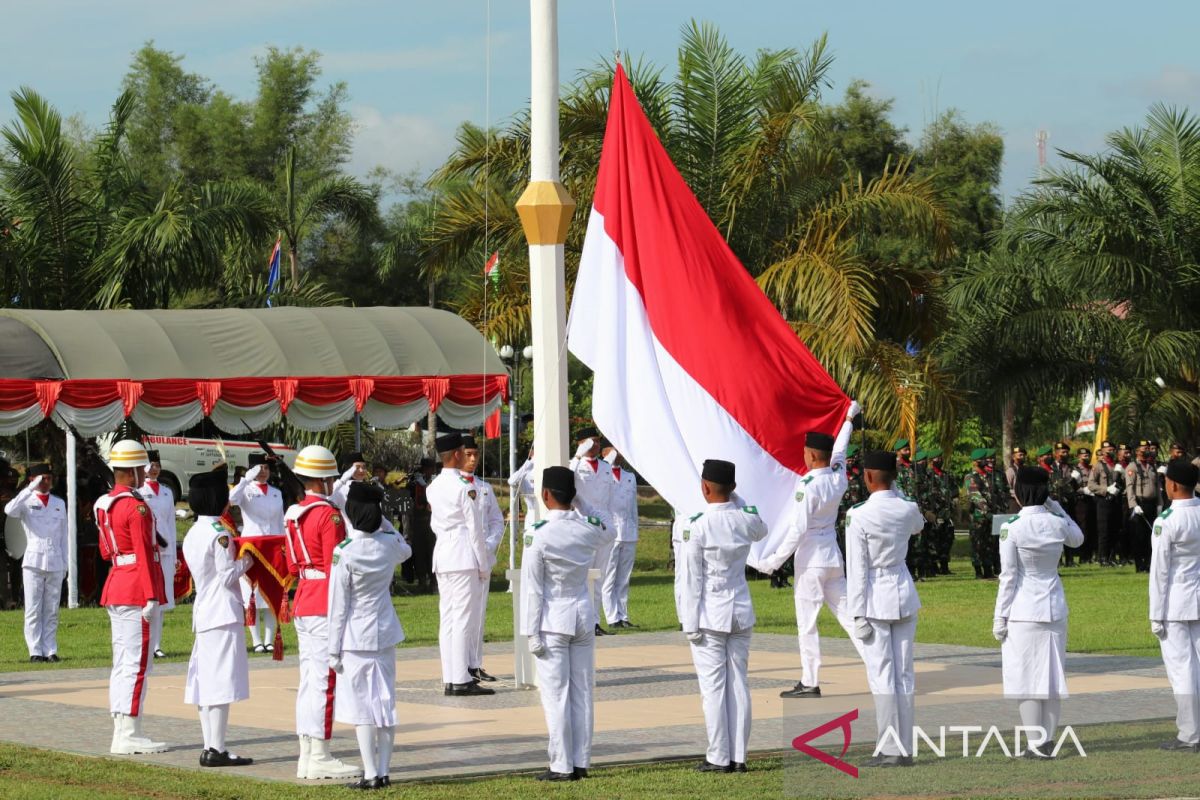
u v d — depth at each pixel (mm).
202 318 28875
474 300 35219
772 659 19484
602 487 23562
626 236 16859
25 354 26625
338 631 11633
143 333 27828
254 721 15180
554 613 12016
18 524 27266
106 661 20828
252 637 21453
